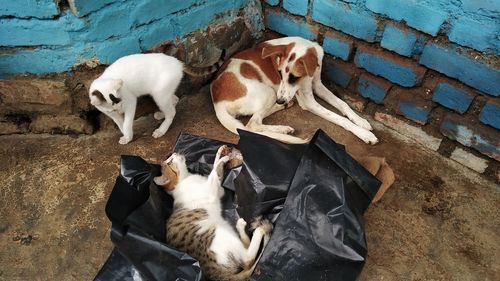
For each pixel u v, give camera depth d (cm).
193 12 259
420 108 250
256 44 309
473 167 242
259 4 298
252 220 199
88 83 243
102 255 205
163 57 237
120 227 181
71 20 214
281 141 226
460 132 239
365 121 269
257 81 263
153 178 207
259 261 176
